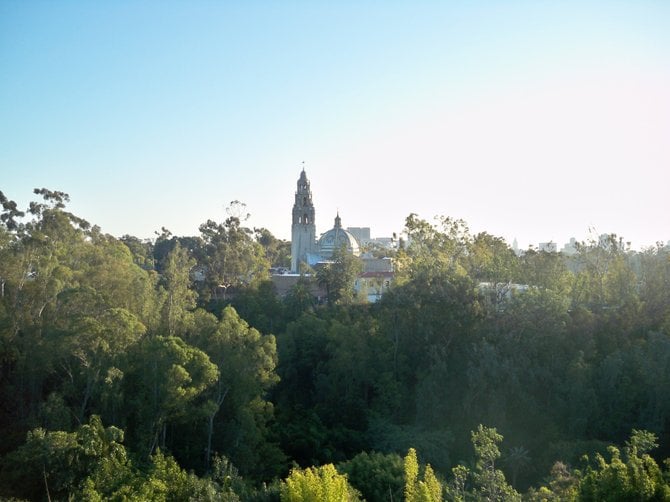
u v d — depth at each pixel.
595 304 88.62
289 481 38.22
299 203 173.12
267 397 78.44
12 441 50.50
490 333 74.50
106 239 104.56
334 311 95.25
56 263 67.75
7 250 66.88
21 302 61.53
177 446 57.59
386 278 136.12
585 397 67.12
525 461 60.94
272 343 61.38
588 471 35.72
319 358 82.31
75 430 48.91
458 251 100.75
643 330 79.12
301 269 132.62
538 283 93.12
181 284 70.81
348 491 42.50
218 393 58.62
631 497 31.19
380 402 72.62
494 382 68.88
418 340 76.81
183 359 51.88
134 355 54.97
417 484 36.34
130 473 41.69
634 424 65.69
